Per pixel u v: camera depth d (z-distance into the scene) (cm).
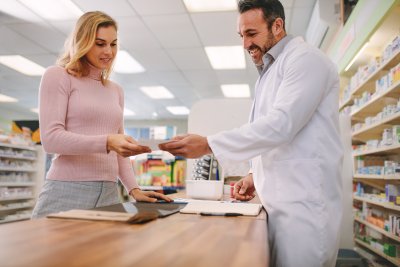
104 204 140
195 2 414
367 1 303
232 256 53
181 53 582
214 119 263
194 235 69
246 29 135
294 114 107
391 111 277
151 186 322
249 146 105
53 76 136
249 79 729
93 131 143
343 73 410
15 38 529
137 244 59
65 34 512
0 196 505
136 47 557
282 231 113
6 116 1091
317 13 408
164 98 923
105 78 157
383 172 295
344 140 376
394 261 281
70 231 69
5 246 55
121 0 412
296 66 113
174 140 108
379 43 320
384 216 321
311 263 108
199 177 206
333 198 116
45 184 138
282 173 118
